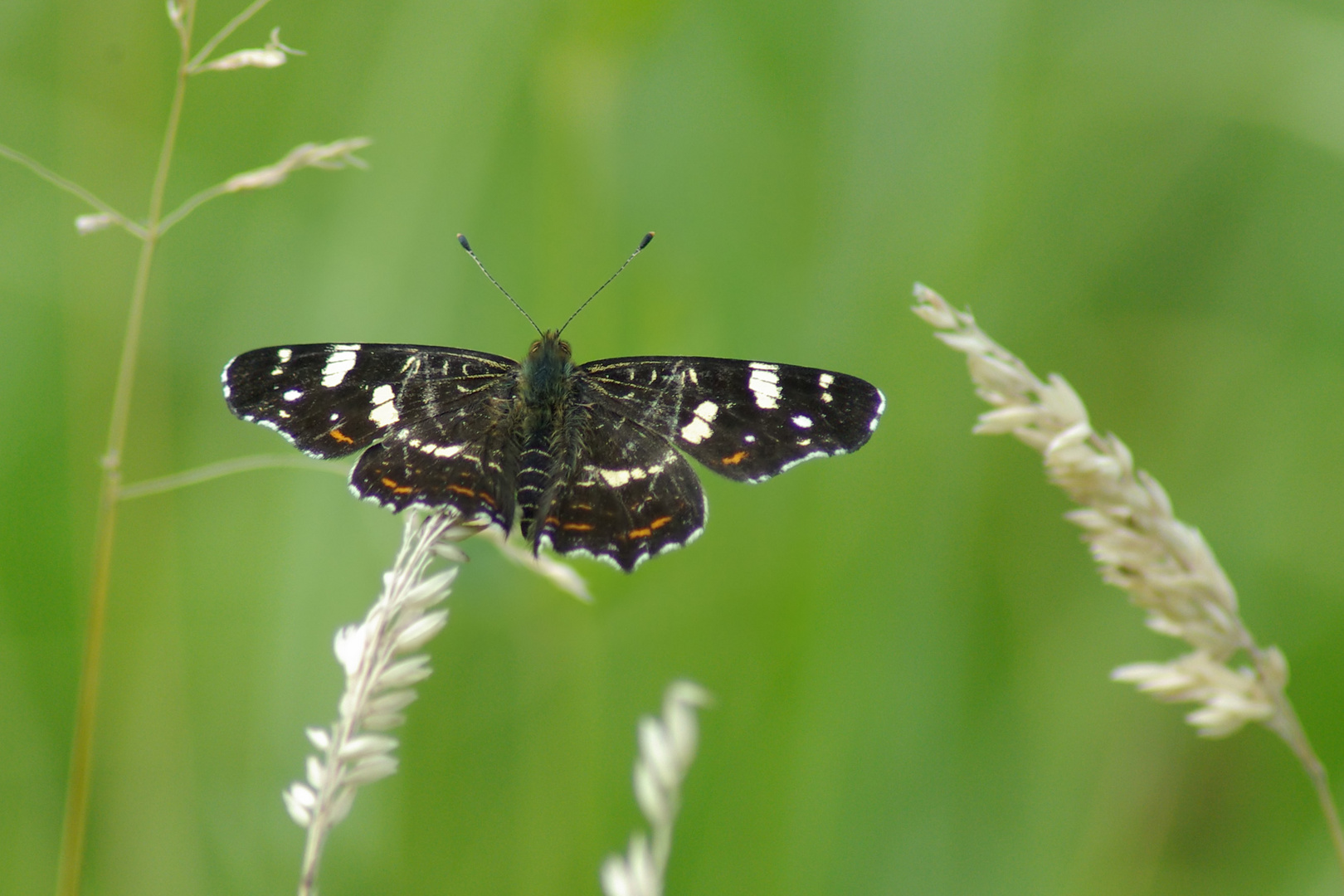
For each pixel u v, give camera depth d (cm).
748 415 72
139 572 72
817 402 72
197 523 72
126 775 71
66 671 72
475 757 72
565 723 72
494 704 72
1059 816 72
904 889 72
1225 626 69
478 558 72
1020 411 69
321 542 72
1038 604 72
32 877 71
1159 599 69
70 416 72
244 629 72
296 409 71
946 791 72
